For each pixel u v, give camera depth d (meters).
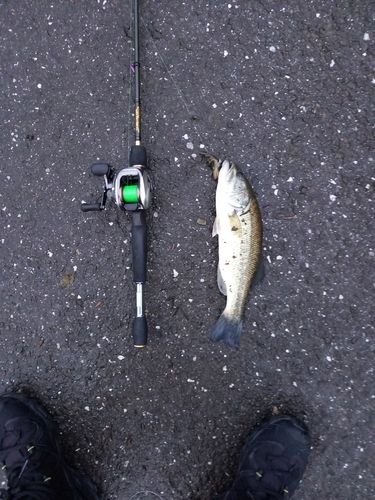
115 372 0.76
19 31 0.77
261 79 0.73
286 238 0.73
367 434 0.71
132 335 0.72
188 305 0.74
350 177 0.72
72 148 0.77
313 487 0.72
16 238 0.78
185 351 0.75
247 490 0.70
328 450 0.72
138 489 0.75
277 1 0.72
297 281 0.73
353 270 0.72
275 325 0.73
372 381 0.71
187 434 0.75
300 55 0.72
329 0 0.71
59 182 0.77
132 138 0.75
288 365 0.73
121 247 0.76
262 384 0.73
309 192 0.73
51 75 0.77
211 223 0.74
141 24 0.74
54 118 0.77
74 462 0.77
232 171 0.68
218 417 0.74
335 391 0.72
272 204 0.73
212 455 0.74
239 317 0.70
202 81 0.74
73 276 0.77
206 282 0.74
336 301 0.72
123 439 0.76
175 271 0.75
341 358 0.72
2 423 0.75
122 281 0.76
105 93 0.76
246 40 0.73
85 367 0.77
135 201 0.65
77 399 0.77
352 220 0.72
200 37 0.74
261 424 0.73
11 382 0.78
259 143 0.73
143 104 0.75
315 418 0.72
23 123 0.78
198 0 0.73
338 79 0.72
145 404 0.76
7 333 0.78
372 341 0.71
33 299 0.78
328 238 0.72
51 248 0.77
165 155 0.74
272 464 0.71
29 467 0.73
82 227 0.77
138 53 0.71
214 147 0.74
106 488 0.76
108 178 0.68
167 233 0.75
